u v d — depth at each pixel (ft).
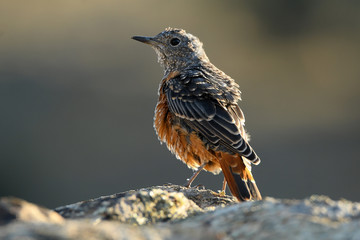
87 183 54.19
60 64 74.23
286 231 13.41
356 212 14.56
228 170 24.79
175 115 26.81
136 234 12.52
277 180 55.26
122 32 82.64
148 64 75.87
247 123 65.57
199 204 22.00
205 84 26.99
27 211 13.34
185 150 26.96
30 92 68.69
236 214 14.82
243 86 76.18
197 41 31.55
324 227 13.42
